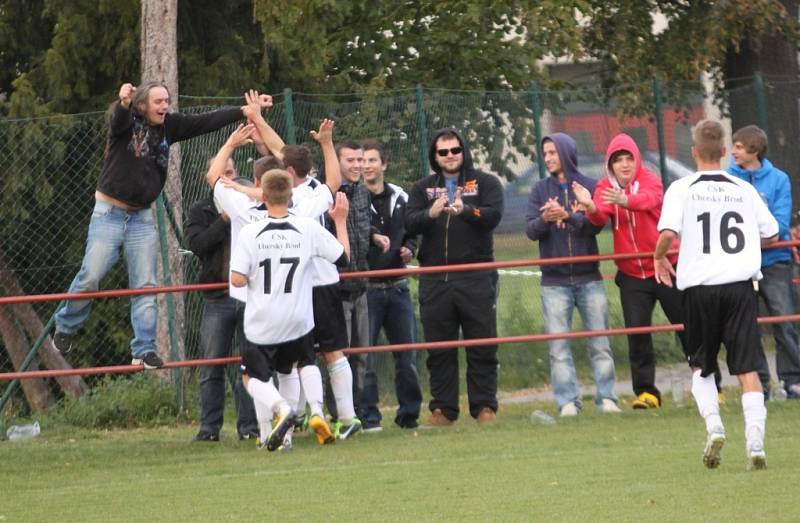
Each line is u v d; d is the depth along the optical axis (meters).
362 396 41.28
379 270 40.28
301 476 31.86
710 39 71.38
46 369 58.31
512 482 29.61
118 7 61.12
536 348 54.81
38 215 53.81
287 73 65.12
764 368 43.47
